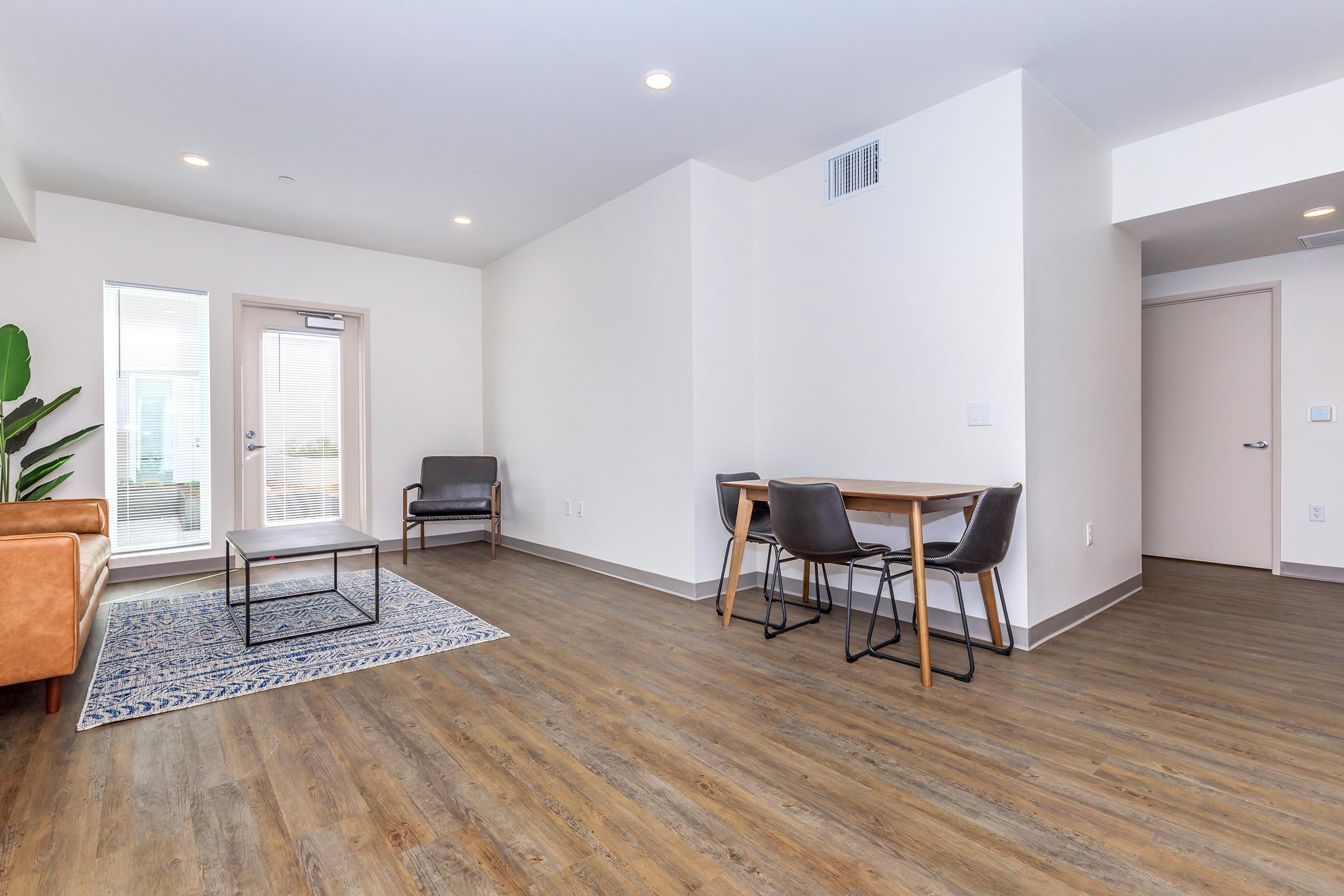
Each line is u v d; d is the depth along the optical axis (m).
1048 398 2.96
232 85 2.85
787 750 1.93
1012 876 1.37
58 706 2.19
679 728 2.08
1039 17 2.43
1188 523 4.75
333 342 5.27
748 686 2.42
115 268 4.25
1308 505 4.18
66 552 2.17
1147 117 3.22
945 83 2.90
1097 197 3.41
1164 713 2.16
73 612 2.18
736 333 3.91
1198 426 4.69
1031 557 2.81
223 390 4.65
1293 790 1.69
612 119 3.22
